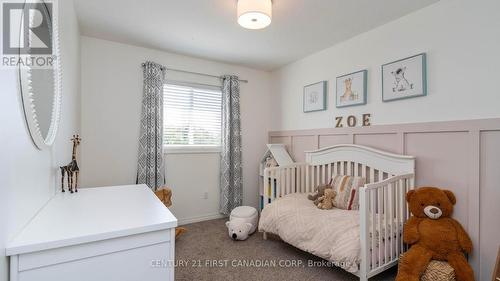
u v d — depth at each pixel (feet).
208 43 9.64
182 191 11.04
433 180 6.74
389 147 7.79
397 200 6.76
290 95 11.95
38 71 3.77
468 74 6.10
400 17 7.49
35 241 2.77
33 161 3.60
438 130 6.59
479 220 5.86
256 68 12.82
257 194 12.97
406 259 5.67
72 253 2.94
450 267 5.40
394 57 7.66
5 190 2.60
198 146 11.44
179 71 10.92
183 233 9.80
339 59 9.51
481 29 5.89
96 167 9.32
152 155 9.95
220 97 12.01
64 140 5.87
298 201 8.62
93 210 4.12
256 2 6.09
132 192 5.71
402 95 7.37
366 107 8.52
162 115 10.40
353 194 7.83
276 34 8.77
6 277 2.60
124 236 3.25
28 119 3.24
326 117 10.05
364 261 5.82
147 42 9.61
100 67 9.35
